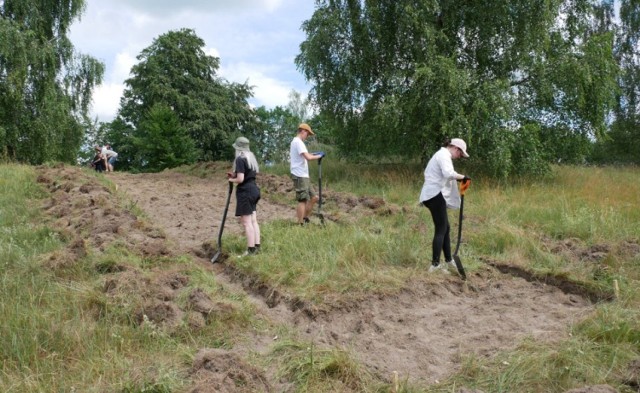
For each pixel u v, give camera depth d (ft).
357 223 30.78
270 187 48.11
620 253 25.49
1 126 81.30
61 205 33.91
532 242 26.73
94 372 14.28
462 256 25.54
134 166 145.89
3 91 81.05
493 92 49.47
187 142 120.98
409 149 55.93
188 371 14.32
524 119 54.54
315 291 20.15
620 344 15.97
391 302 20.17
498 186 45.98
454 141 23.59
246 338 16.85
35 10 87.20
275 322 18.31
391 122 51.06
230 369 13.97
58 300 18.10
